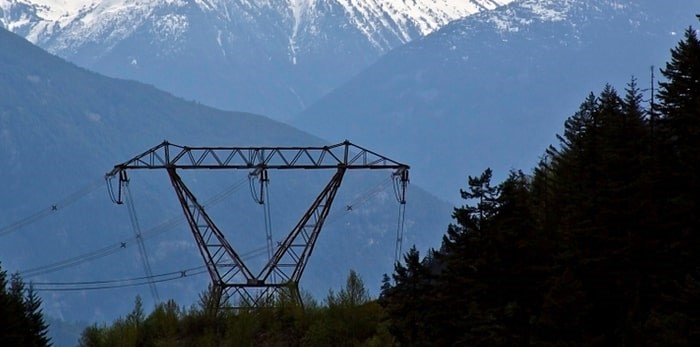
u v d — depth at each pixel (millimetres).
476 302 117188
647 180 113625
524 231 117250
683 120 119125
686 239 111188
